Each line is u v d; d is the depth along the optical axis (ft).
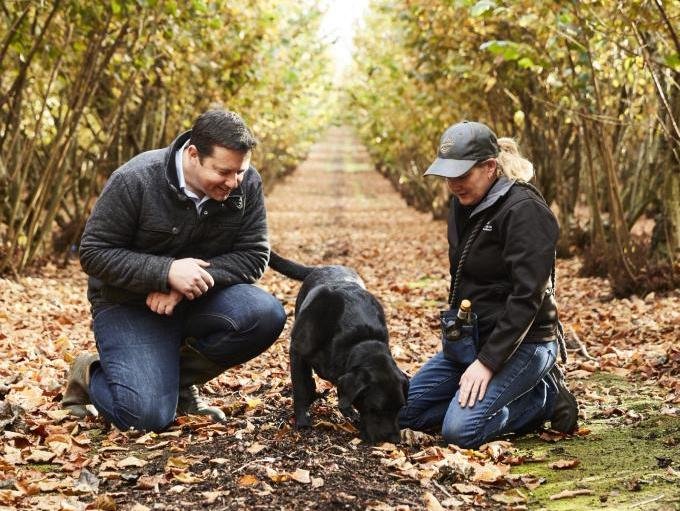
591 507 11.60
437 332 26.99
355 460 13.41
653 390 18.28
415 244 59.06
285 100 59.41
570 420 15.20
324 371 14.99
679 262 31.65
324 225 76.59
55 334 25.23
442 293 35.47
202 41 39.81
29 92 39.96
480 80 41.01
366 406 14.24
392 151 82.58
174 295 15.08
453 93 48.26
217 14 40.81
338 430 15.37
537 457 14.06
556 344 15.14
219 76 45.01
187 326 16.14
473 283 15.06
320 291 15.38
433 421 15.89
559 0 27.91
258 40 45.85
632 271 31.76
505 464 13.71
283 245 59.21
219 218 15.56
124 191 14.97
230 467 13.03
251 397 18.24
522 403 15.06
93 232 15.06
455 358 15.05
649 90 31.35
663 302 29.27
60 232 43.65
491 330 14.84
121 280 14.94
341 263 49.42
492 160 14.34
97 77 36.55
